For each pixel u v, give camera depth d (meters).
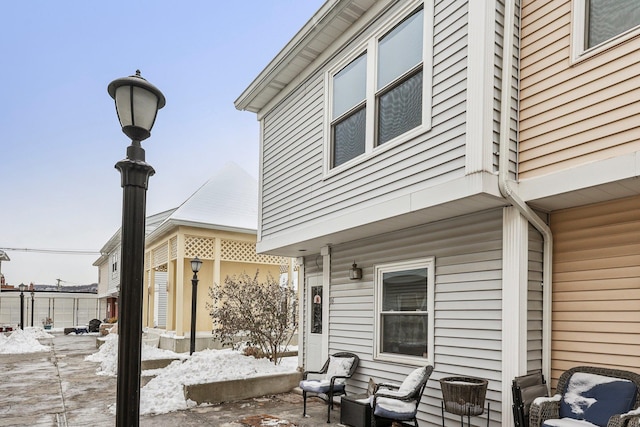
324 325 6.77
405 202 4.54
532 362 3.94
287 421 5.40
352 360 5.91
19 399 6.68
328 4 5.43
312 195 6.24
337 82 5.99
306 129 6.54
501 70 4.04
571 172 3.57
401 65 4.91
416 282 5.21
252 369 7.34
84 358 11.61
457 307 4.58
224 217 12.55
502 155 3.88
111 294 22.84
